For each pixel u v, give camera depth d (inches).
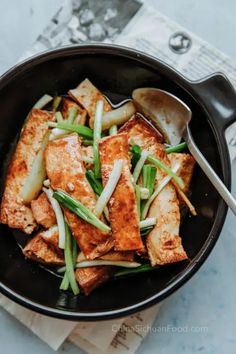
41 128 21.1
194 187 21.3
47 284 21.0
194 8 23.4
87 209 19.4
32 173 20.6
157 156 20.6
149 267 20.5
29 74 20.6
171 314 22.4
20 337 22.4
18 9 23.6
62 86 21.9
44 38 23.3
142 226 19.9
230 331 22.3
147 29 23.0
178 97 20.6
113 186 19.3
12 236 21.6
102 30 23.2
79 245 19.8
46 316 20.8
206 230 20.2
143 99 21.2
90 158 20.3
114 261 20.1
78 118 21.4
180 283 18.9
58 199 19.6
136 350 22.3
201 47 22.8
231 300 22.4
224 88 19.5
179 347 22.3
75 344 22.3
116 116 21.3
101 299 20.6
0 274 20.1
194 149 20.5
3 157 22.0
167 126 21.2
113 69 21.1
